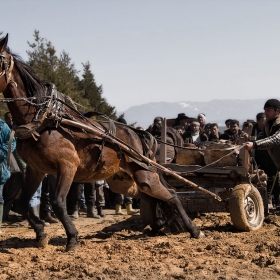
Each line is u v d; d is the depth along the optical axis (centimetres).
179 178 833
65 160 718
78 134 741
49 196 1166
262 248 688
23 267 642
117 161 795
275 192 1127
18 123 717
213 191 962
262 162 1169
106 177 798
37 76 731
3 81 698
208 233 845
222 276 582
